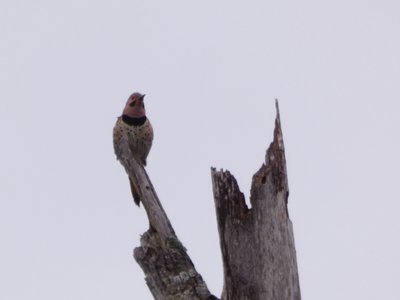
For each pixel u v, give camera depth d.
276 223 10.38
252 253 10.36
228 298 10.39
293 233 10.47
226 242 10.48
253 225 10.42
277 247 10.31
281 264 10.27
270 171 10.49
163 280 10.52
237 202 10.53
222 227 10.54
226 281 10.44
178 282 10.45
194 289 10.42
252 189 10.51
